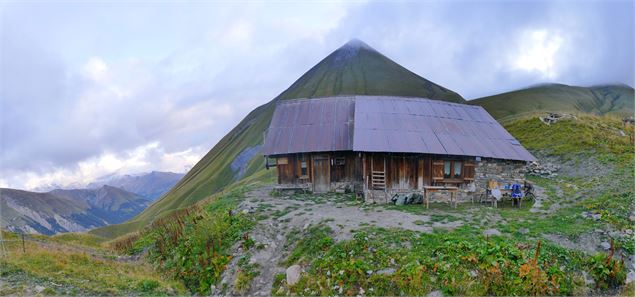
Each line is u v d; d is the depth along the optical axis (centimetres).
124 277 1727
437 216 2144
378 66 19462
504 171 2964
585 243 1644
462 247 1545
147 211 12044
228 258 1803
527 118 4703
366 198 2727
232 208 2453
